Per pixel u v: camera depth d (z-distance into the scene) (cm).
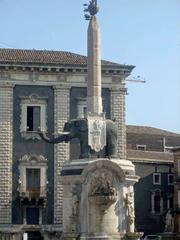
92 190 4009
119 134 7988
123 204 4078
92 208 4019
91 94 4378
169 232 9138
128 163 4175
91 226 4003
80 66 7931
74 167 4091
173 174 9956
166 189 9931
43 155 7844
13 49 8494
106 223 4009
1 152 7750
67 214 4097
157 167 9944
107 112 8019
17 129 7844
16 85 7881
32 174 7812
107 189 3994
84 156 4216
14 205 7706
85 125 4244
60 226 7650
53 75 7956
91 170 4034
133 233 3997
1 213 7638
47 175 7806
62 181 4147
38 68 7881
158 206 9838
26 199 7669
